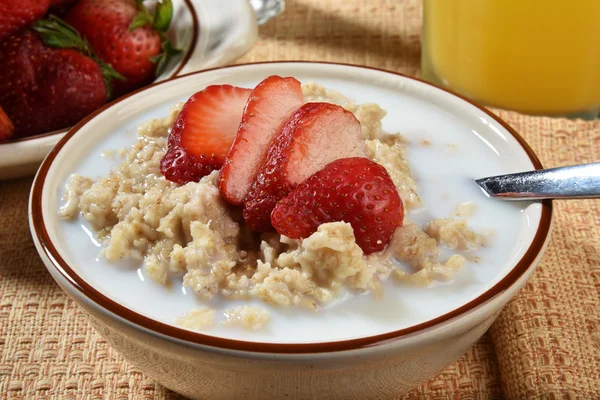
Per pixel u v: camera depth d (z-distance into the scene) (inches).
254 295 14.5
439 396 16.0
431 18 21.3
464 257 15.1
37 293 17.4
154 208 15.1
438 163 16.4
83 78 20.7
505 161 16.4
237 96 16.1
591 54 20.3
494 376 16.3
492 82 21.0
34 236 15.1
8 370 16.3
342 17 23.5
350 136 15.4
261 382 14.1
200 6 21.9
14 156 18.6
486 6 20.3
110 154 16.6
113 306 14.1
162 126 16.7
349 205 14.5
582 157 18.9
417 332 13.8
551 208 15.3
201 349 13.8
